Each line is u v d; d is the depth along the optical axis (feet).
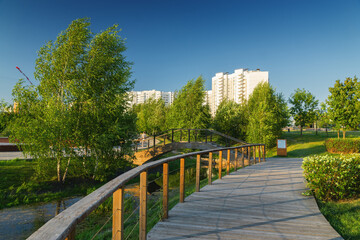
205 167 74.69
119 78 52.47
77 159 48.75
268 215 15.20
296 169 36.47
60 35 49.47
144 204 10.82
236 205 17.29
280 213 15.69
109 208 31.71
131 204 31.32
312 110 102.27
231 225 13.28
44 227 3.66
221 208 16.47
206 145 63.36
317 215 15.38
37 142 45.55
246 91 383.86
